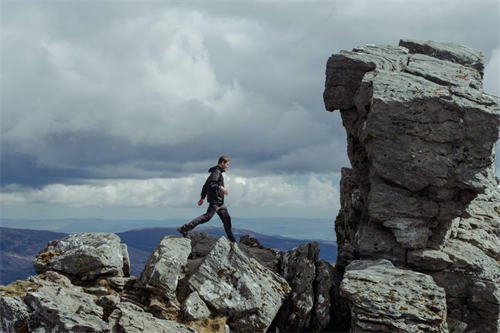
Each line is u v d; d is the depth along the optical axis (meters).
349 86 21.34
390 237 19.23
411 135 18.14
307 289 18.34
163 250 18.22
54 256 18.58
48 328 13.74
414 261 18.48
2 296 14.64
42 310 14.05
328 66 21.70
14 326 14.03
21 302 14.48
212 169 20.52
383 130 18.30
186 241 19.45
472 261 18.31
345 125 22.14
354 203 22.75
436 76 20.05
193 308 16.70
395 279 16.44
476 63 23.53
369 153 19.36
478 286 17.92
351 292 15.66
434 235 19.06
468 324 18.17
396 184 18.84
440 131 17.84
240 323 17.02
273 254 21.27
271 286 18.08
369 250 19.22
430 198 18.48
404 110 18.06
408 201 18.59
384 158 18.41
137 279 18.31
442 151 17.94
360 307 15.20
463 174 17.70
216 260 18.02
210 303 17.16
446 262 18.20
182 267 18.80
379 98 18.17
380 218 18.81
